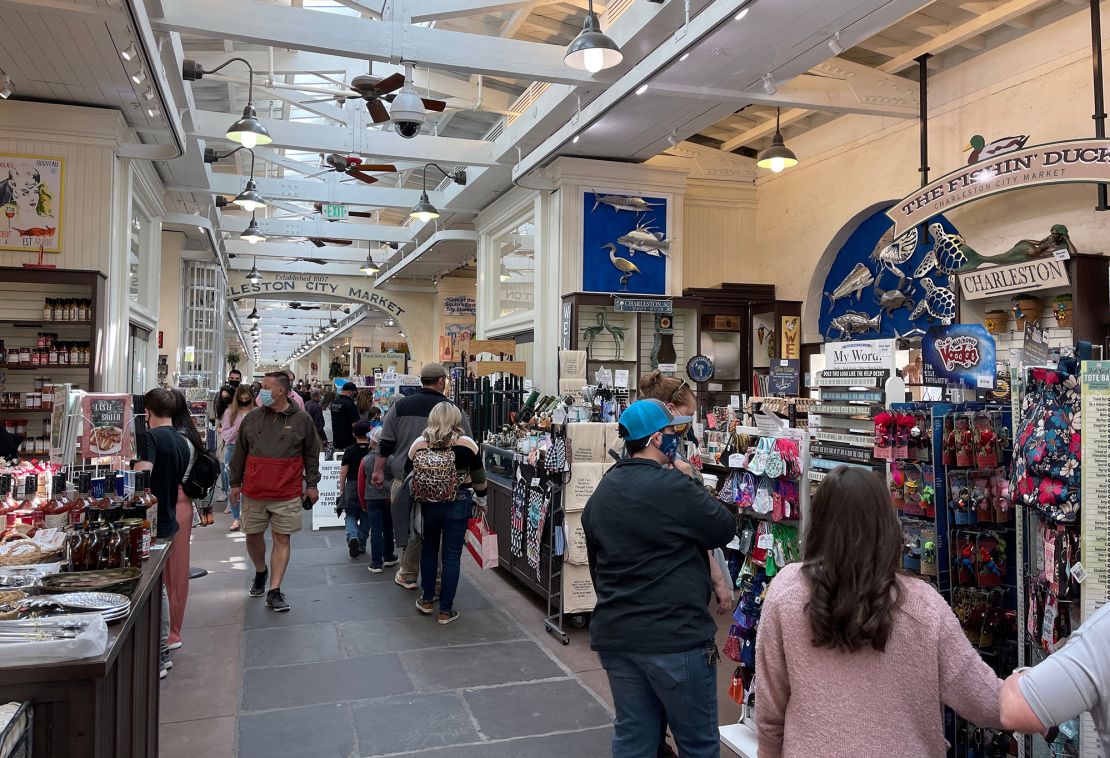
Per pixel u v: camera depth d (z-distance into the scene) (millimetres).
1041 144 6609
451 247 16156
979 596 3016
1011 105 7453
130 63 6613
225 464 9758
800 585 1631
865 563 1541
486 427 9008
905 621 1534
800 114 9703
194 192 11766
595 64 5004
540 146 9016
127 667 2326
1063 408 2469
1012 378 2742
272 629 5000
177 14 5953
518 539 5812
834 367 3809
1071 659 1365
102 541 2623
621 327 10414
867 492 1587
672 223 10562
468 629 5059
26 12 5621
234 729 3555
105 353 7684
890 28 7836
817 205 10242
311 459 5590
